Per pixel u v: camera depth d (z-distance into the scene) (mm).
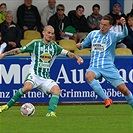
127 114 38750
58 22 56406
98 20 57969
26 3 56594
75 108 43781
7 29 53281
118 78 37344
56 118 35031
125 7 61781
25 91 36219
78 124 31703
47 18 57594
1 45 52406
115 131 28250
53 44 36375
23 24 56312
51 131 28219
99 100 47812
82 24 57500
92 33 37719
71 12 57594
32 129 29219
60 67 47062
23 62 46500
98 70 37344
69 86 47281
